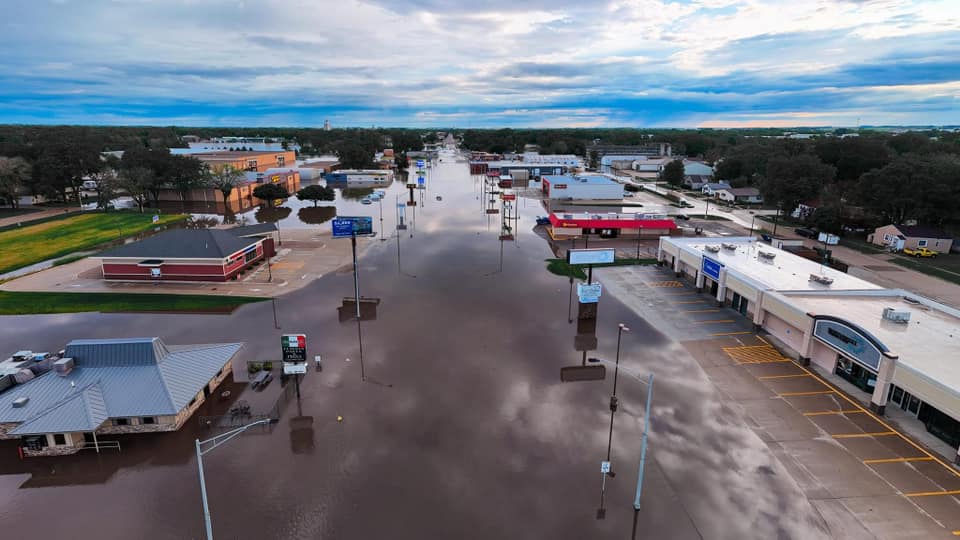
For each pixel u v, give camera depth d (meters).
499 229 111.31
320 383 44.41
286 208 140.50
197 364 42.28
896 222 100.75
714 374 46.56
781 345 52.62
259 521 29.41
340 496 31.33
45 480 33.00
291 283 72.06
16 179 127.88
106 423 37.47
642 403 41.69
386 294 67.38
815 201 114.44
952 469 34.16
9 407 36.62
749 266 64.94
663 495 31.73
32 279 73.12
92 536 28.48
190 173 139.62
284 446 36.03
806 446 36.47
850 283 58.22
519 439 36.88
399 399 41.91
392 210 135.62
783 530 29.20
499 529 28.91
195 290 68.81
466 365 47.72
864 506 30.98
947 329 45.78
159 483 32.59
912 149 168.38
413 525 29.14
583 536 28.52
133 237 101.12
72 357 40.31
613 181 154.38
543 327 56.66
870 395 43.03
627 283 72.88
